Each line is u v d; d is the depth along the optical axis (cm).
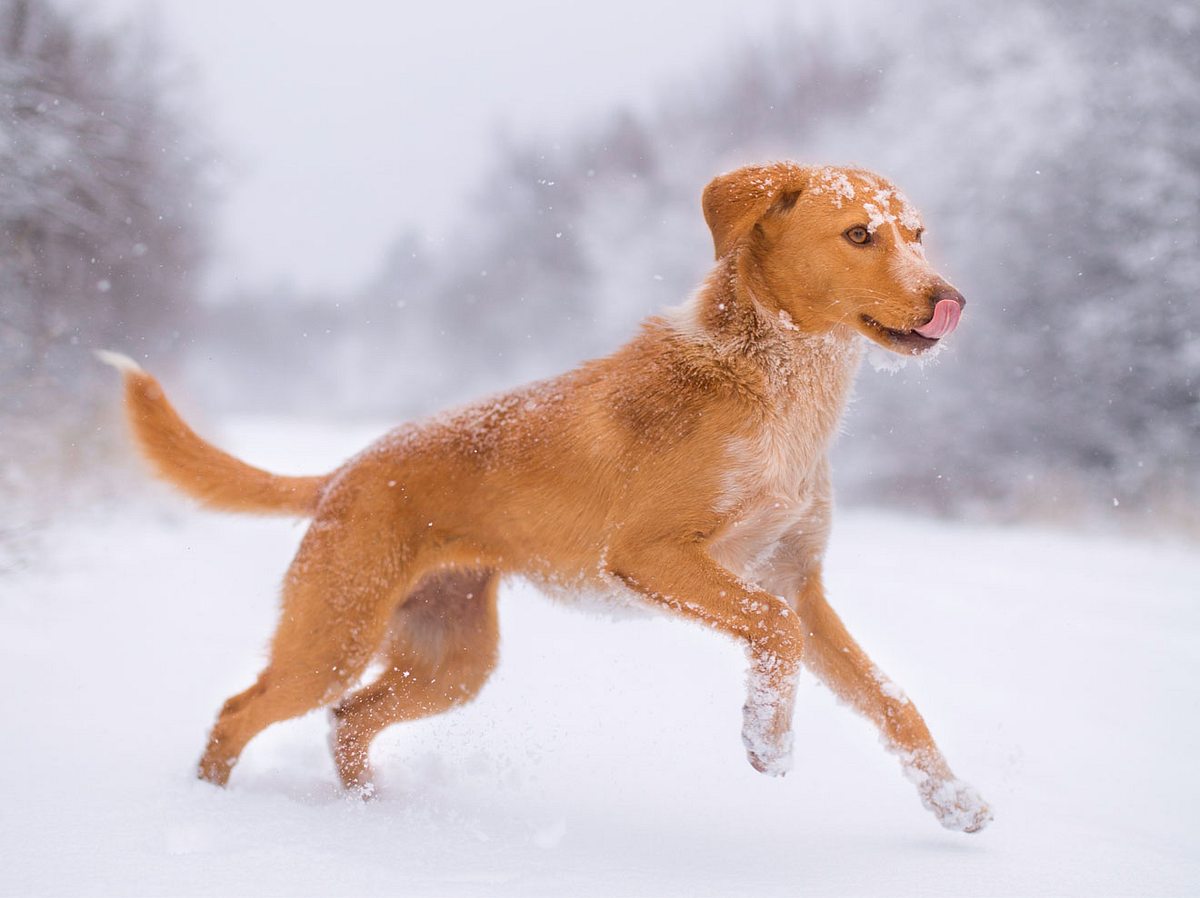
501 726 684
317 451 2761
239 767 603
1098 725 695
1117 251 2072
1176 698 760
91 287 1873
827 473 572
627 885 404
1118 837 481
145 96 2084
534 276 4497
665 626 1045
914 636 996
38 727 613
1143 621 1052
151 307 2117
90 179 1902
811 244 541
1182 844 474
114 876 391
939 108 2300
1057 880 418
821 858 449
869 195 545
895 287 526
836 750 651
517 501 578
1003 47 2288
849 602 1184
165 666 789
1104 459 2075
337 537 579
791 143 3434
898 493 2291
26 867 398
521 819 507
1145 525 1803
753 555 571
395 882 395
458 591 629
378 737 675
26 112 1820
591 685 790
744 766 611
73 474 1502
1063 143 2153
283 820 472
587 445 568
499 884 399
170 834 435
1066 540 1775
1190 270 2005
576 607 596
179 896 373
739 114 3684
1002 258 2186
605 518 564
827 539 575
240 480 620
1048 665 870
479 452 586
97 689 711
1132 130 2103
